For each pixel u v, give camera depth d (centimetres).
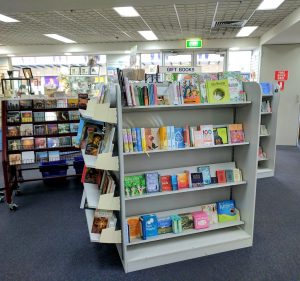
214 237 265
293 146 754
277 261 242
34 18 570
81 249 267
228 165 275
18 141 394
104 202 223
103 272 232
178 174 254
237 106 271
